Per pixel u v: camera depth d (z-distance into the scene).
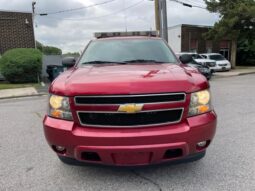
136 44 4.81
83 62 4.47
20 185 3.55
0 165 4.19
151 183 3.45
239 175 3.60
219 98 9.41
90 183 3.51
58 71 19.38
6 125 6.70
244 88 12.14
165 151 3.05
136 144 3.00
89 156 3.17
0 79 19.67
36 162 4.26
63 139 3.15
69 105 3.14
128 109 2.98
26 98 12.34
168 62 4.35
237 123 6.09
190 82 3.17
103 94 3.00
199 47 30.92
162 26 17.86
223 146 4.66
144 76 3.23
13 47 22.09
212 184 3.38
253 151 4.41
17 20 22.11
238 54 32.38
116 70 3.65
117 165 3.10
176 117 3.09
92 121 3.10
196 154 3.23
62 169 3.96
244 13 23.81
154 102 3.01
